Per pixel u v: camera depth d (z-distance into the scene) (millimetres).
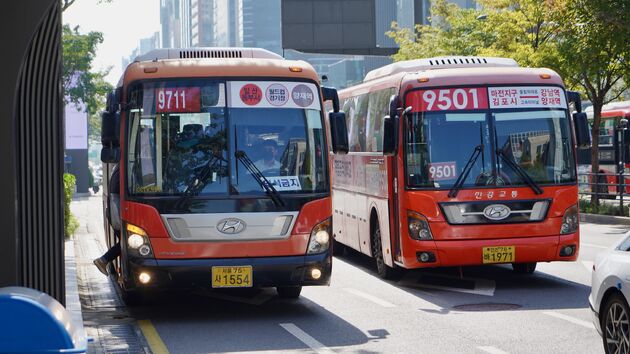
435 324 13117
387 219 17641
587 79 35750
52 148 9930
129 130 13805
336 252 23234
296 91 14117
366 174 19453
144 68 13984
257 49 16062
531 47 37875
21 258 8812
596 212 34750
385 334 12438
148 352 11453
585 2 30859
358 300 15688
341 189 22109
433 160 16469
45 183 9898
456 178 16391
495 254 16234
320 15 47781
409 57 48125
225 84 13961
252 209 13570
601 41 31344
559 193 16391
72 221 33469
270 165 13781
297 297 16062
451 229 16281
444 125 16562
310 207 13758
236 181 13641
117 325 13586
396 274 18516
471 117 16562
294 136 13953
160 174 13609
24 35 8570
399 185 16688
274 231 13602
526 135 16562
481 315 13781
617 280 9367
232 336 12531
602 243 24547
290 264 13602
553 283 17094
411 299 15680
